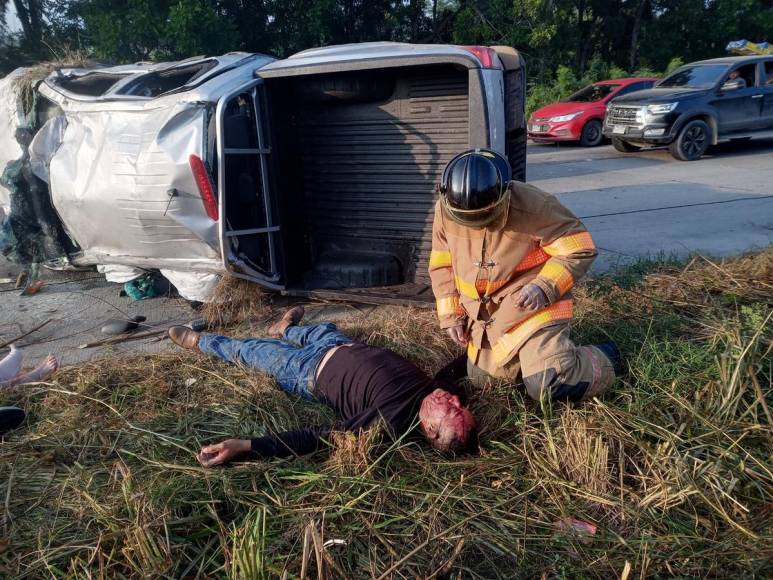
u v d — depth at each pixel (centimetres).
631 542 220
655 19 2556
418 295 452
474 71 388
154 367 365
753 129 1164
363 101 459
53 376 358
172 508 238
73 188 454
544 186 965
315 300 491
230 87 425
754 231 636
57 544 226
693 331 370
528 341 292
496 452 277
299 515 238
